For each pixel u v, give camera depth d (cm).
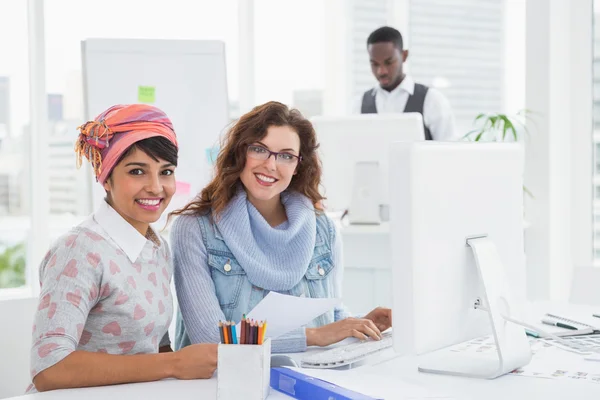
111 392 135
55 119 423
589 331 181
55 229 428
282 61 500
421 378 146
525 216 407
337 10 518
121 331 155
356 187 353
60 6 418
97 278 151
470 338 151
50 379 139
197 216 191
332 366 155
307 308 162
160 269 165
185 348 145
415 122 344
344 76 527
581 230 410
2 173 402
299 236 193
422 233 138
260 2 488
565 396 133
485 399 131
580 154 408
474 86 481
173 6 452
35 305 183
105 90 360
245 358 127
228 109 380
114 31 434
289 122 192
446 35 489
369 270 345
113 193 159
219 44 379
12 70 398
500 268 151
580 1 402
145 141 156
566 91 407
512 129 393
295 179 203
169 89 370
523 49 423
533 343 175
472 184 149
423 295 138
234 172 189
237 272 186
